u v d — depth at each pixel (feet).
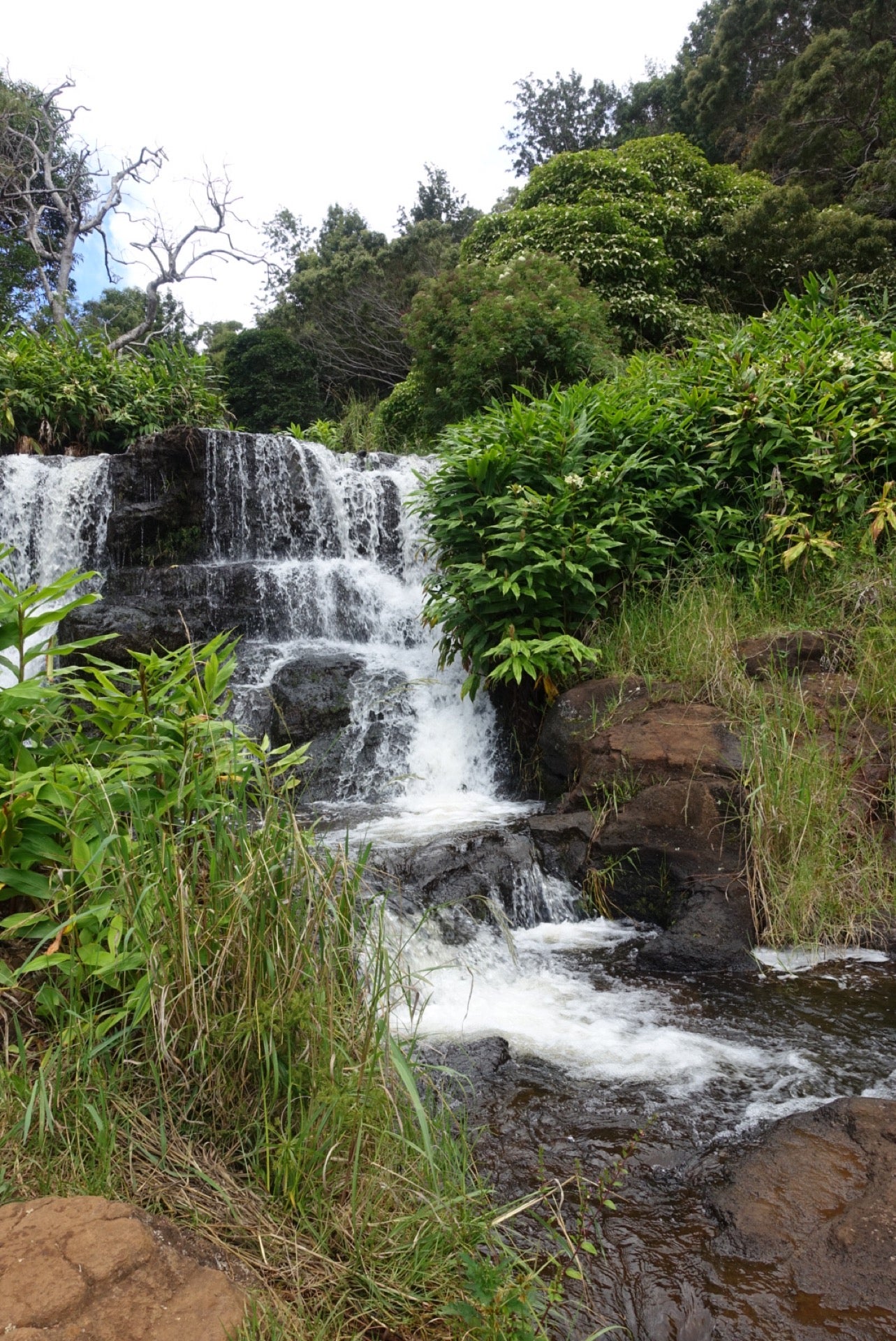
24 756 9.08
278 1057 7.86
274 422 85.92
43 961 7.73
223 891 8.24
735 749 16.51
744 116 96.89
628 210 51.13
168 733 9.82
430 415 44.32
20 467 31.50
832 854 15.08
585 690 19.80
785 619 20.12
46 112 79.82
